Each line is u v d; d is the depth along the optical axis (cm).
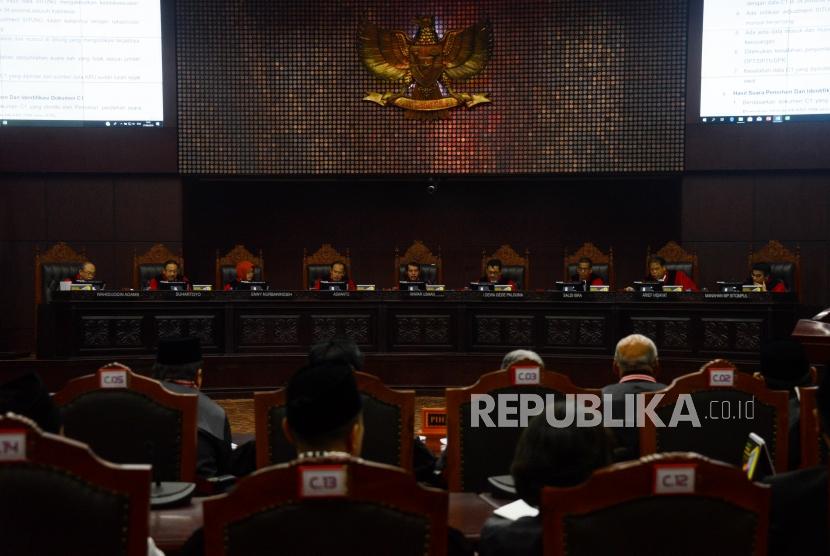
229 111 958
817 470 176
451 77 958
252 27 953
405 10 955
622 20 936
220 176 977
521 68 952
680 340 713
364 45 955
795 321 693
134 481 147
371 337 744
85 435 263
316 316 740
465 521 209
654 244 1041
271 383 733
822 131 902
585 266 827
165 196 982
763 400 272
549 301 736
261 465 277
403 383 742
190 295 727
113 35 934
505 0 948
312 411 158
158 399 267
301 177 983
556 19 945
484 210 1068
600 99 945
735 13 901
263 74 957
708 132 925
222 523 140
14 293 981
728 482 142
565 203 1057
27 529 145
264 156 962
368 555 142
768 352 300
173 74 949
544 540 145
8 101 924
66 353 709
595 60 942
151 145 955
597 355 728
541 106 952
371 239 1073
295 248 1070
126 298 718
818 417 175
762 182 945
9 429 143
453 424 277
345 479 140
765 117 909
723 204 955
